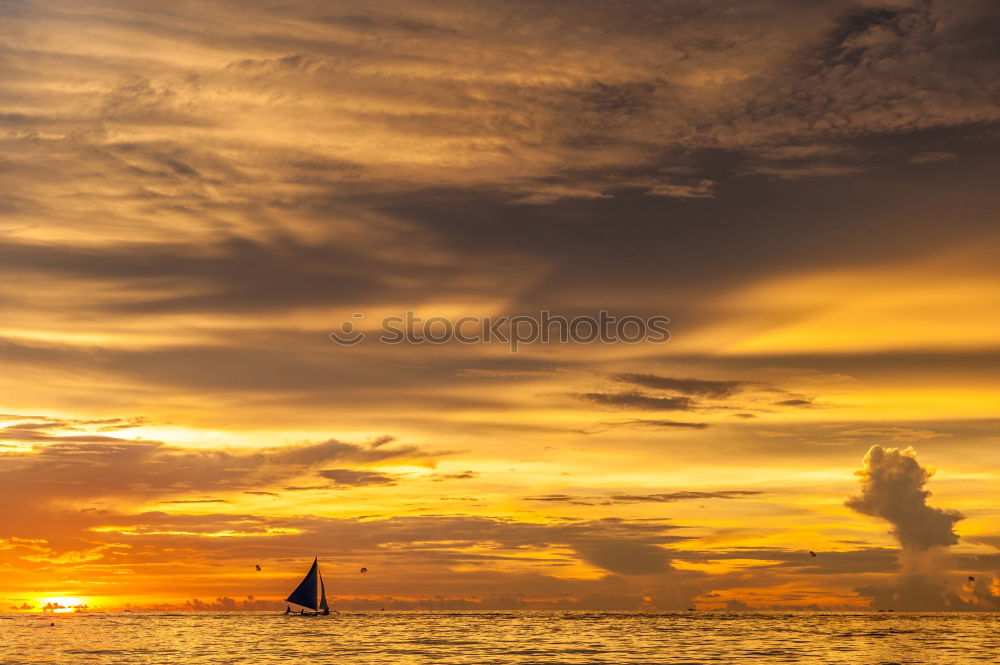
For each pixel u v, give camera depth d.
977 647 139.88
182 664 117.06
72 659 125.25
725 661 117.62
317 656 127.06
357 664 115.81
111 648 142.62
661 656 125.38
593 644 147.50
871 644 147.00
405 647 141.88
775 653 129.50
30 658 126.94
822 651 133.38
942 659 120.19
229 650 137.62
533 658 122.69
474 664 114.81
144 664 117.56
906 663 115.31
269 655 128.75
